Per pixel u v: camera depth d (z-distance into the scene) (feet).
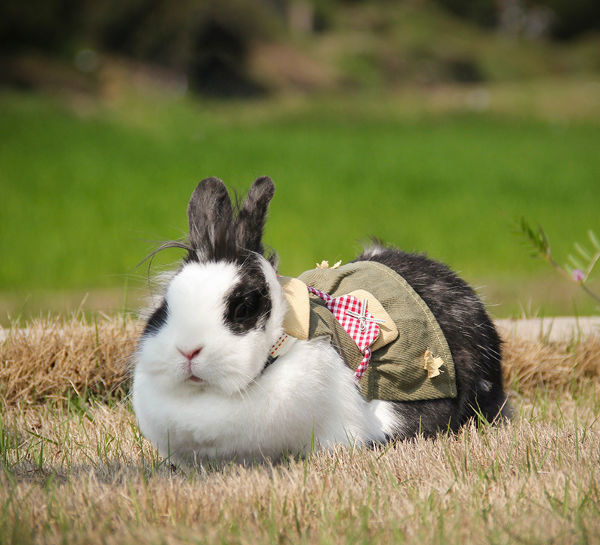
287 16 178.91
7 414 17.84
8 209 51.60
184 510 10.98
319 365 12.36
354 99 142.92
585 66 210.38
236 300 11.82
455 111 132.67
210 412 11.92
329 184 65.57
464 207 57.67
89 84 124.67
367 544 9.84
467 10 230.68
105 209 52.47
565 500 10.80
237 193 13.88
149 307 13.82
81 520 10.80
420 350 13.74
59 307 31.22
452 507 11.05
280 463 12.84
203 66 147.02
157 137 90.68
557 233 48.67
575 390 20.76
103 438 15.61
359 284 14.33
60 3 140.87
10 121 90.89
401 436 13.67
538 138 106.63
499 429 14.67
